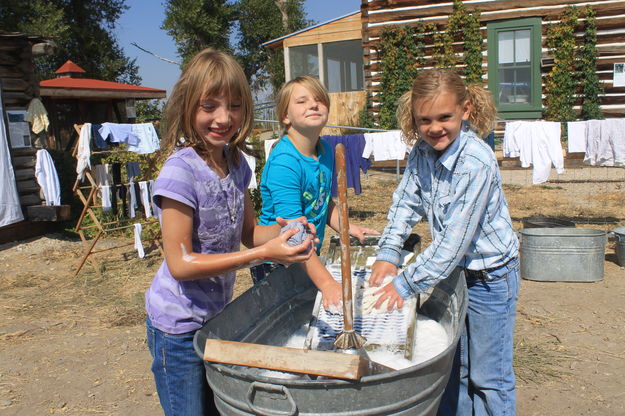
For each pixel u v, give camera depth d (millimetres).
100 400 3764
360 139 8109
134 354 4504
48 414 3602
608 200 9586
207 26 29422
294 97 2797
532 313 4816
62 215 8578
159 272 2168
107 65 26969
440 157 2322
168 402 2164
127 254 7875
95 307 5734
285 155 2838
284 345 2369
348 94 15859
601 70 12547
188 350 2109
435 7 13391
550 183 11430
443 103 2197
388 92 13914
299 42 18812
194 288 2090
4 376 4148
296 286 2574
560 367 3848
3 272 7230
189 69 1963
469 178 2250
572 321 4613
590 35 12398
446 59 13297
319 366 1554
